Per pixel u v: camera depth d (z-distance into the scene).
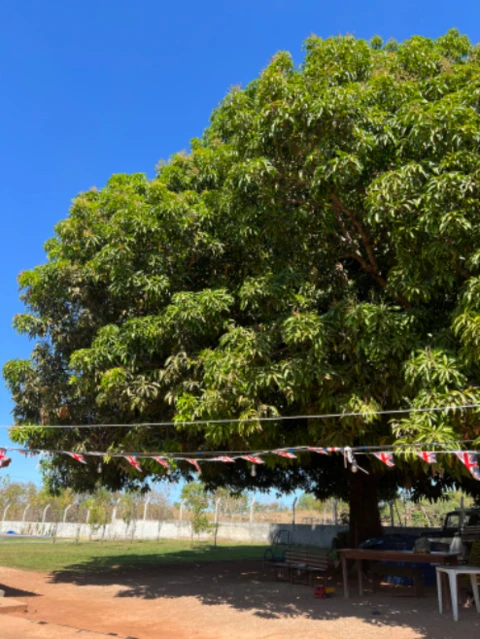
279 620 8.56
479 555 10.35
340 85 8.84
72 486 14.51
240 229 8.97
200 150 11.93
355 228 9.33
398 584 12.17
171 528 29.67
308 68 9.16
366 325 7.62
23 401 11.45
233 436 9.16
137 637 7.50
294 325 7.76
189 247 9.91
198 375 9.11
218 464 12.59
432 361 6.96
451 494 29.44
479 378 7.09
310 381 7.79
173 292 10.09
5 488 35.69
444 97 7.87
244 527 28.44
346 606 9.56
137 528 30.02
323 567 11.12
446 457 6.86
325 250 9.24
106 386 8.94
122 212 9.87
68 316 11.30
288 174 8.63
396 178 7.38
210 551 22.20
